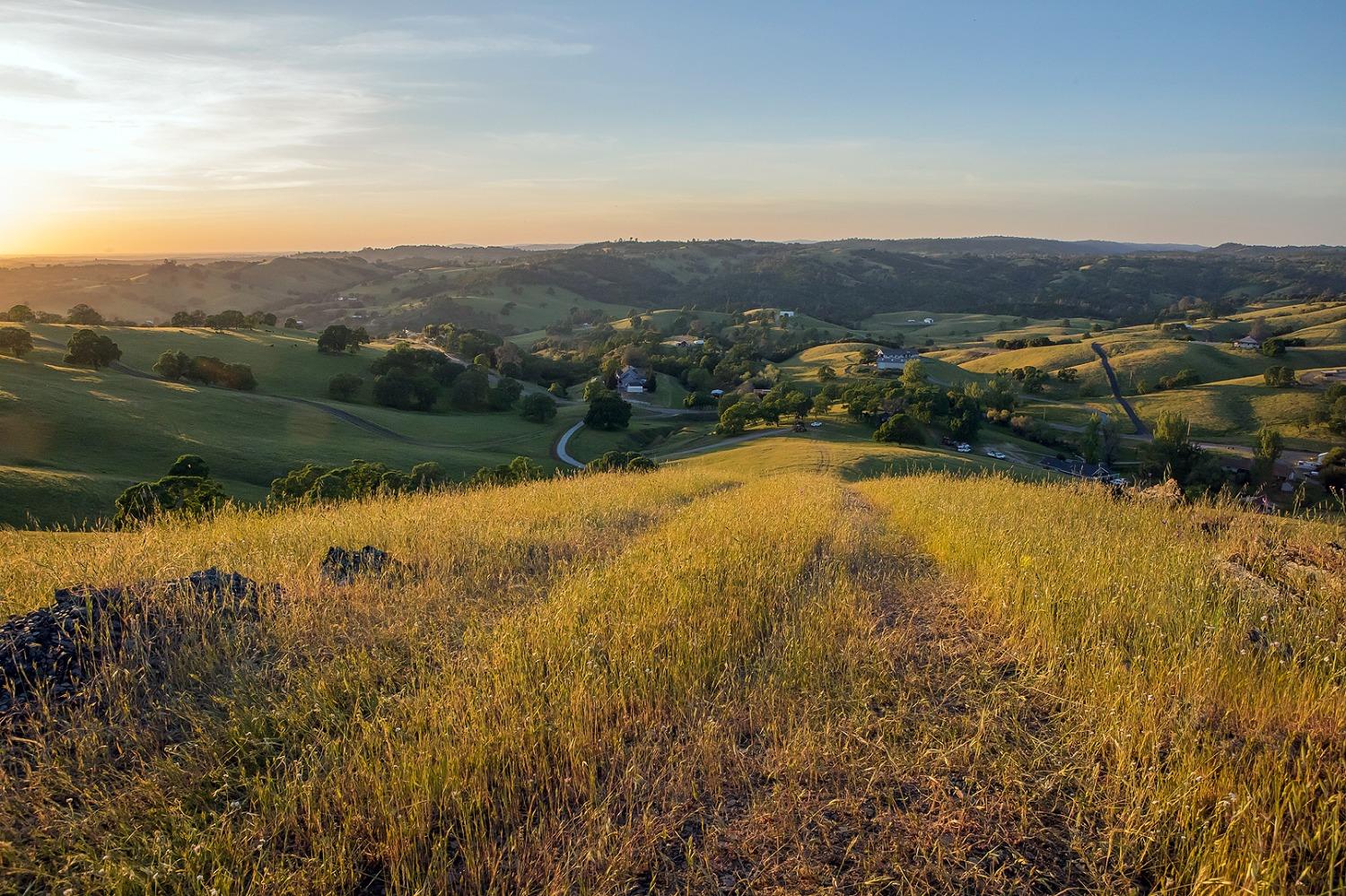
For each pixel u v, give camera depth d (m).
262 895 2.75
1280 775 3.17
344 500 14.01
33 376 62.69
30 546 8.09
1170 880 2.79
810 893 2.82
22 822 3.19
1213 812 3.10
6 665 4.16
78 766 3.56
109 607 4.89
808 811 3.31
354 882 2.90
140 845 3.04
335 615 5.43
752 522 9.26
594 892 2.81
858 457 52.03
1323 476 51.81
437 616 5.58
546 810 3.37
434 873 2.93
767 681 4.47
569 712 3.94
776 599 6.01
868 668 4.60
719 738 3.87
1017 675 4.58
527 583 6.60
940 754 3.62
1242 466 60.97
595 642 4.75
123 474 47.59
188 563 6.69
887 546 8.66
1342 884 2.66
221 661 4.71
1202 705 3.92
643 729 4.00
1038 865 2.96
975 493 11.84
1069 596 5.35
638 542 8.37
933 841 3.07
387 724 3.64
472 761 3.49
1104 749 3.69
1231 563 6.35
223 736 3.84
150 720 4.00
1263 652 4.38
